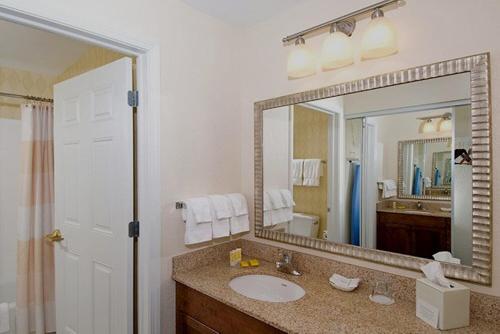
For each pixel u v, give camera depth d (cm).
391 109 132
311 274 157
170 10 155
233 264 169
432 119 121
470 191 112
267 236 179
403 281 127
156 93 148
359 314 113
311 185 160
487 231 108
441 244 119
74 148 177
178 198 159
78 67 248
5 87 253
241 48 194
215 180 179
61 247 188
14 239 256
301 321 108
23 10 108
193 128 167
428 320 106
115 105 151
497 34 107
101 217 159
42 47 227
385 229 134
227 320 130
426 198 123
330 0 151
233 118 190
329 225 153
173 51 156
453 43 115
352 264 144
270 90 179
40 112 235
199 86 170
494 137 107
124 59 148
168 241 155
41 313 228
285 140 171
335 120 150
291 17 168
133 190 152
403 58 128
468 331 101
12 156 255
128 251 147
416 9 124
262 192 183
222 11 170
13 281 254
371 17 127
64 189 185
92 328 166
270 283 156
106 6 130
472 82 111
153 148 147
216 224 168
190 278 151
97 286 163
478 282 110
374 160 137
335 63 143
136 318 156
